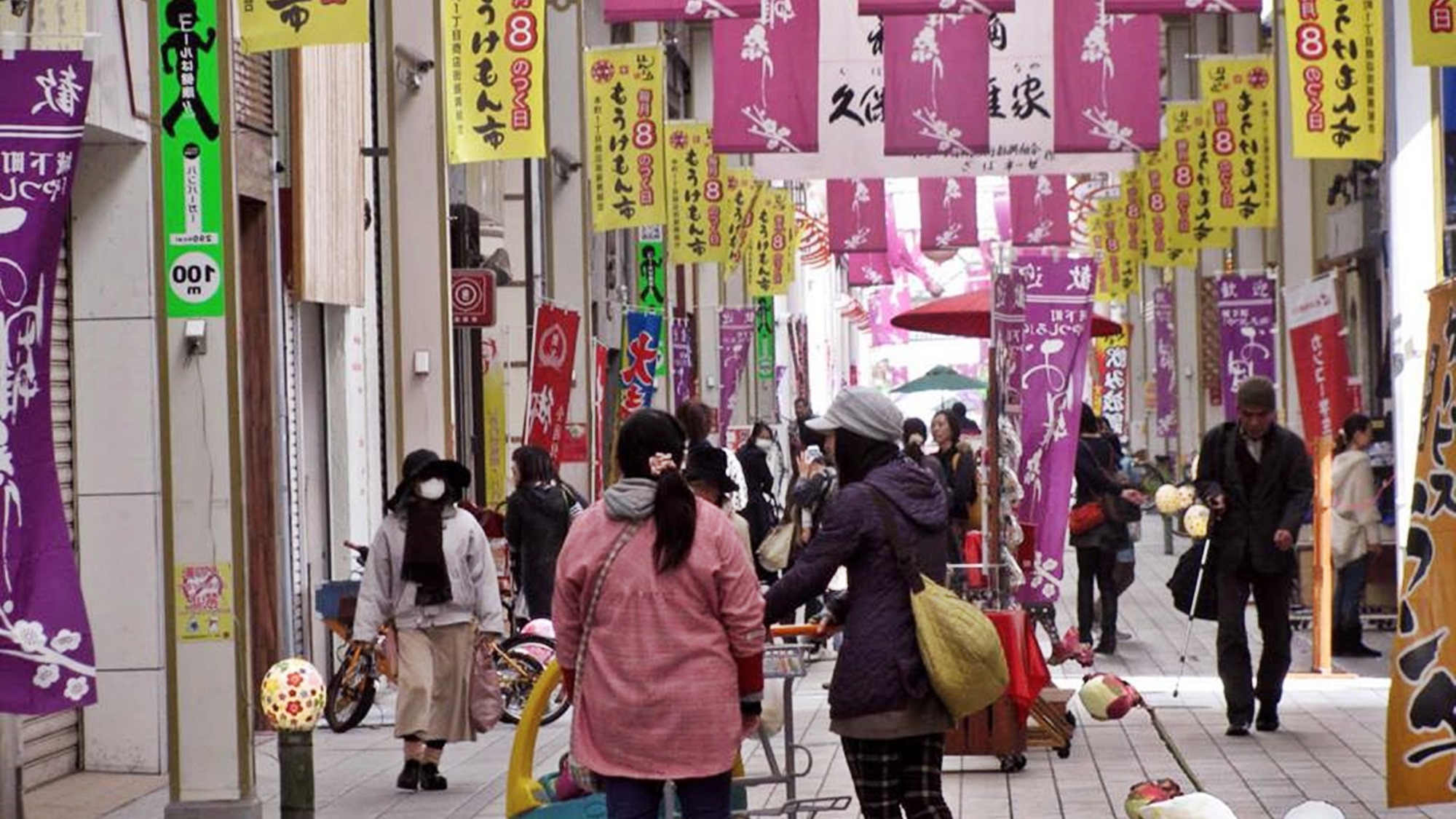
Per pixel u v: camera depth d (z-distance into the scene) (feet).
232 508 71.61
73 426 86.53
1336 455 124.88
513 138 117.29
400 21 116.78
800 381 329.72
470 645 83.15
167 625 71.87
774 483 157.69
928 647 52.01
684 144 194.39
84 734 86.38
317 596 103.04
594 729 49.19
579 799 57.88
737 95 109.81
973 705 52.47
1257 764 82.48
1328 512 115.55
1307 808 43.60
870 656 52.70
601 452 160.15
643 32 228.22
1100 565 131.95
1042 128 128.77
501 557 115.75
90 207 86.38
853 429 53.62
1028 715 82.28
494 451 155.63
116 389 86.53
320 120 112.47
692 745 48.73
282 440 106.73
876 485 53.01
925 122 115.65
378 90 125.59
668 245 204.13
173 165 71.31
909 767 54.03
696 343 276.62
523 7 117.08
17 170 54.54
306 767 53.21
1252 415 89.51
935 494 53.78
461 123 117.19
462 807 78.07
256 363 104.99
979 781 80.33
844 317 454.40
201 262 71.46
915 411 488.85
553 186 160.97
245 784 71.82
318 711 53.62
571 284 160.66
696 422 101.60
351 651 101.55
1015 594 87.15
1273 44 177.27
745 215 210.38
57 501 55.52
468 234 147.84
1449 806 71.26
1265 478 90.22
